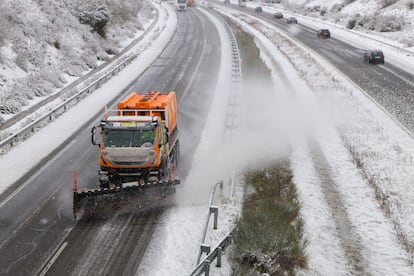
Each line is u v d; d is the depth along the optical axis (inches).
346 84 1439.5
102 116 1047.6
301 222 593.6
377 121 1056.2
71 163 773.9
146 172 604.7
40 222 577.3
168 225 567.5
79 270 477.1
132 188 574.9
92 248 518.0
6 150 832.3
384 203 657.0
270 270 485.1
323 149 890.1
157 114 666.2
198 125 981.2
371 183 725.9
